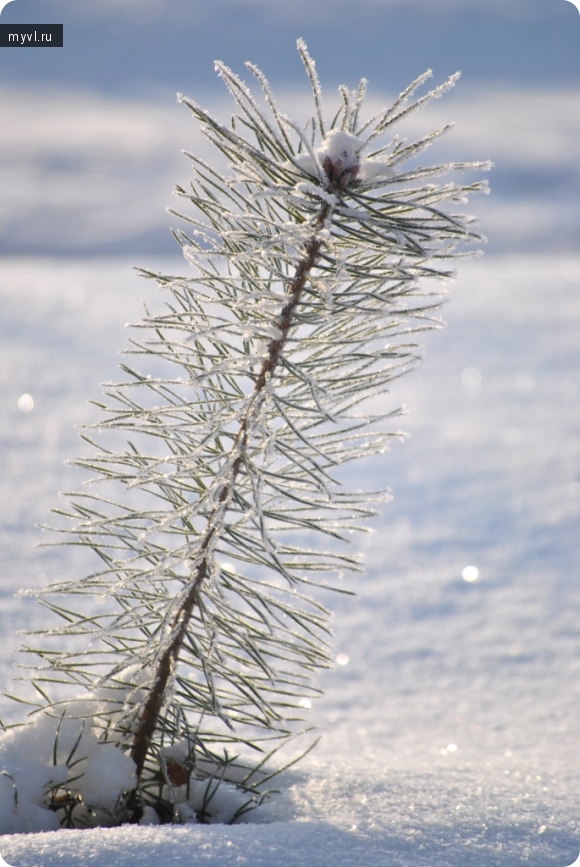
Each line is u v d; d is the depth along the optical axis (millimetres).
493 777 1080
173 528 1035
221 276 983
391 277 958
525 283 4809
